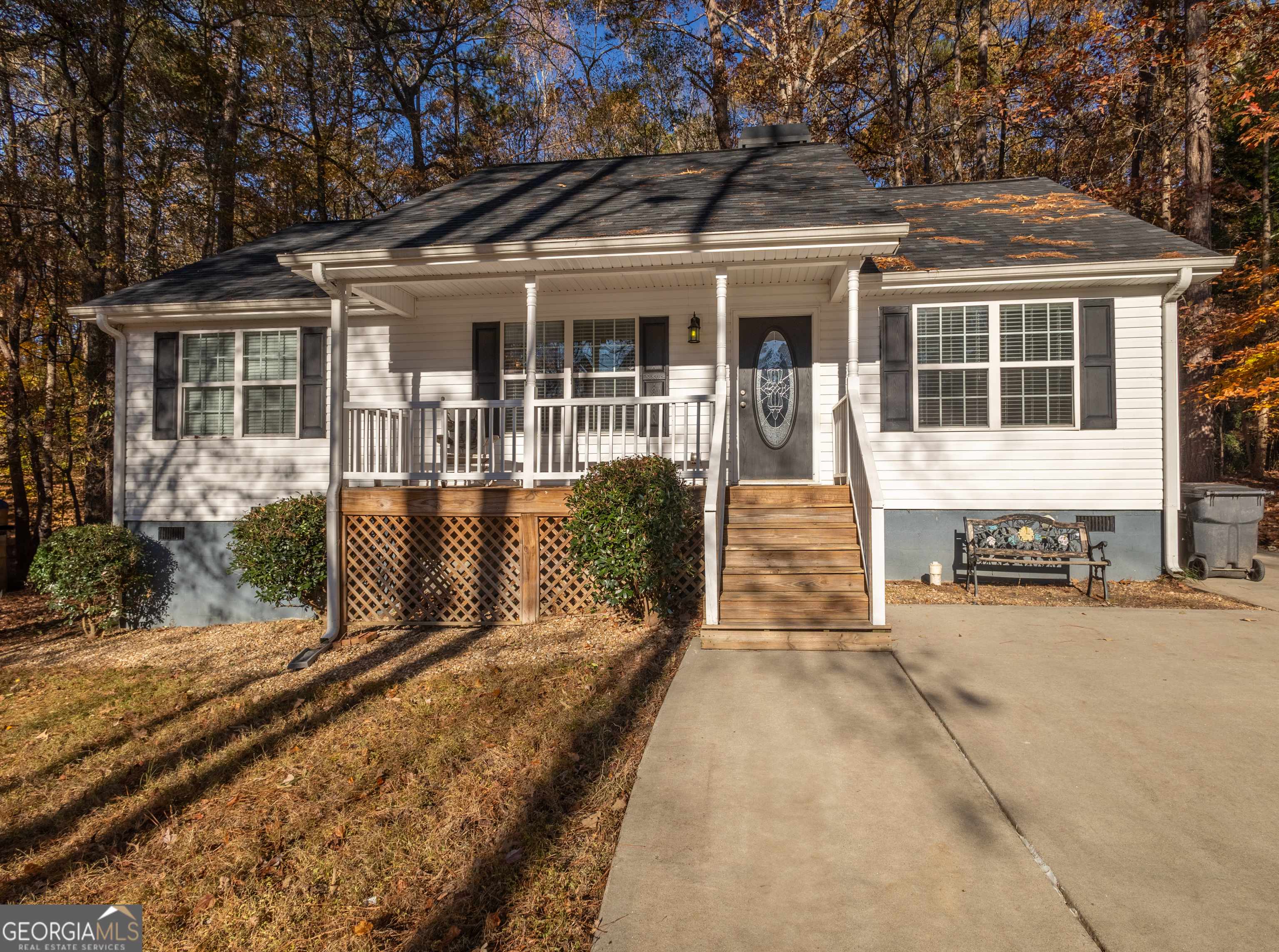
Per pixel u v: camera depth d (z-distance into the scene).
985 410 8.55
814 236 6.51
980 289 8.45
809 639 5.63
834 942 2.43
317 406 9.39
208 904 3.05
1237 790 3.35
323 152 19.58
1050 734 3.99
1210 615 6.52
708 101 23.27
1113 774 3.53
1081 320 8.34
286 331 9.54
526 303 8.32
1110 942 2.38
